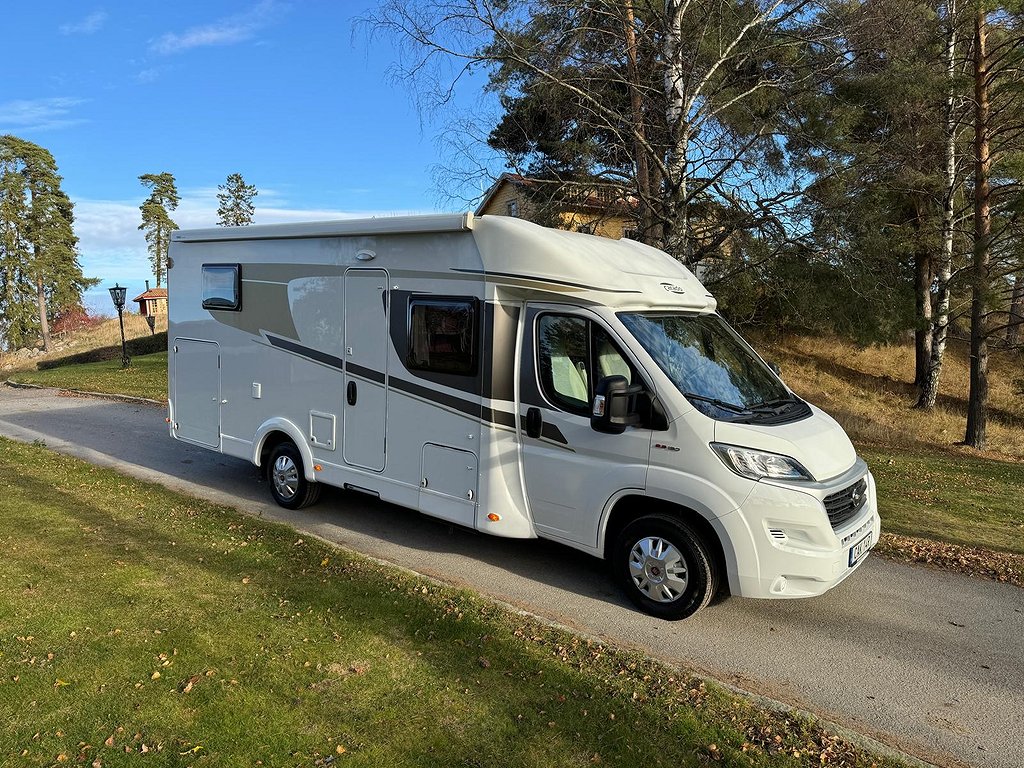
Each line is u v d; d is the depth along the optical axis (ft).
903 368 83.41
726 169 33.60
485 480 17.58
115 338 132.87
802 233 36.91
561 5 32.76
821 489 14.32
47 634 13.10
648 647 14.64
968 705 12.82
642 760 10.33
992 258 47.09
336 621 14.24
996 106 47.70
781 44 34.68
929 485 31.42
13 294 156.46
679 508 15.47
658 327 16.52
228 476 28.22
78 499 22.74
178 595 15.21
